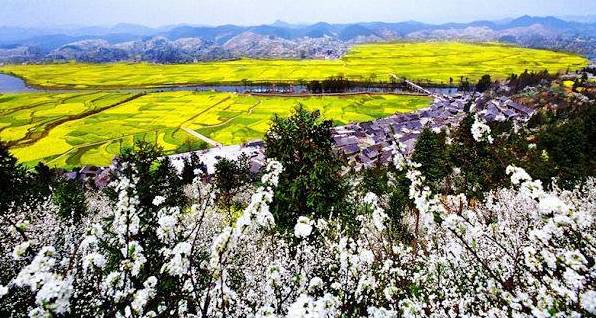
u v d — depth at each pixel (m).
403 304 6.82
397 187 27.27
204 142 101.50
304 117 22.47
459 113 129.38
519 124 90.00
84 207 24.58
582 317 5.26
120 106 144.88
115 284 6.33
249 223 6.00
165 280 6.95
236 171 26.17
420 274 9.91
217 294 7.12
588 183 25.02
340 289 7.40
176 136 107.00
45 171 56.47
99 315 6.52
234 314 8.13
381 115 129.50
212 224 14.92
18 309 7.68
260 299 9.44
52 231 16.56
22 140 104.31
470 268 10.29
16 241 14.25
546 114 90.69
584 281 5.41
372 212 9.91
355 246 7.94
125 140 102.94
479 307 8.98
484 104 135.38
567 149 41.72
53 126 117.50
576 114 80.81
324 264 10.61
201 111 134.38
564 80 163.75
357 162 80.75
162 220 7.47
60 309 4.62
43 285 4.75
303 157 21.59
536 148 44.91
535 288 7.30
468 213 9.62
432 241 12.67
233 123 118.69
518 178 5.83
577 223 5.32
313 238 12.13
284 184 20.58
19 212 20.42
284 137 21.70
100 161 88.69
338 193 20.42
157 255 8.64
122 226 7.67
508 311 7.80
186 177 42.12
